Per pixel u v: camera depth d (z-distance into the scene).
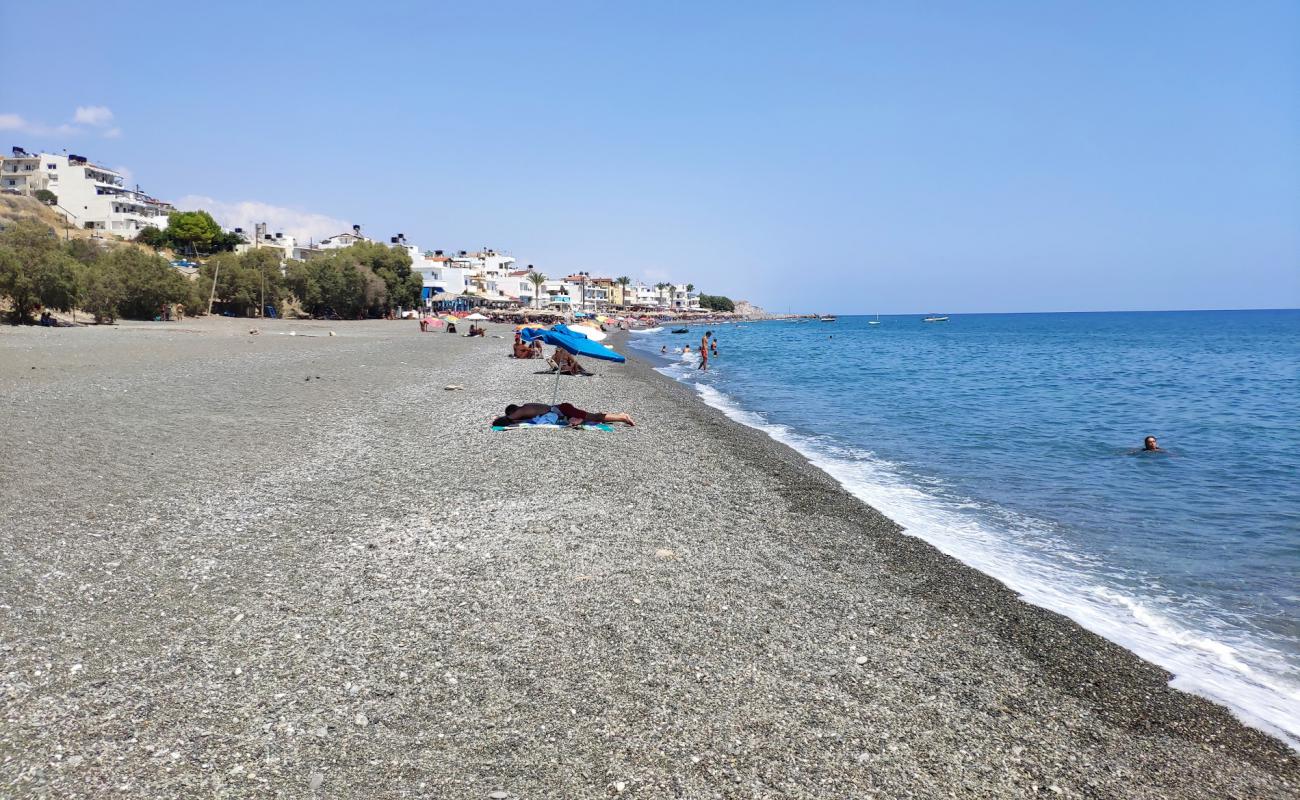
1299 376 45.00
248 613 7.27
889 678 6.61
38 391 21.27
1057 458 18.12
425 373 33.38
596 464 14.95
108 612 7.14
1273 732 6.08
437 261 146.50
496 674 6.28
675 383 37.75
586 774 4.99
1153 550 10.86
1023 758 5.50
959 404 29.89
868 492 14.35
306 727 5.38
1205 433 22.28
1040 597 8.95
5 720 5.27
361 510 11.07
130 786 4.64
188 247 113.81
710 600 8.15
